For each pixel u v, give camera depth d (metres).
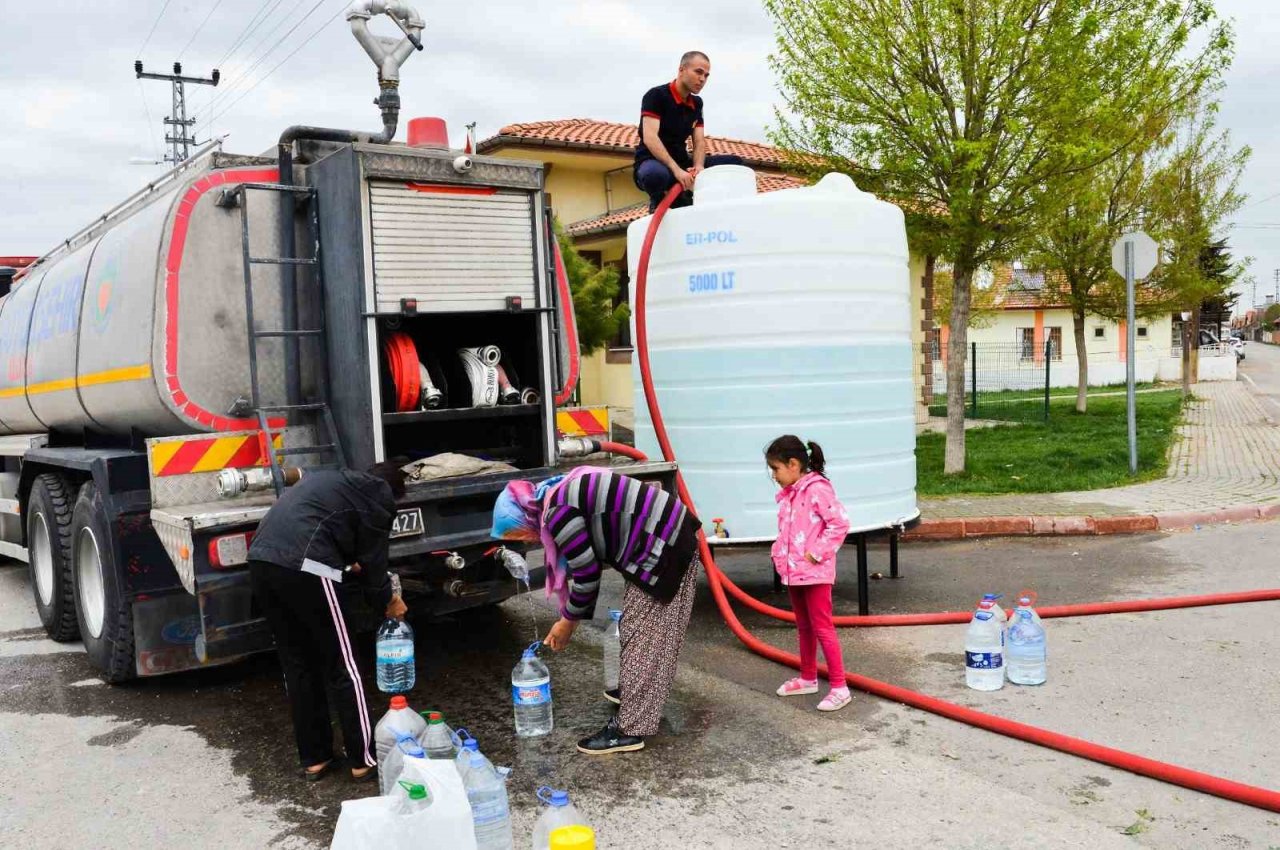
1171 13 10.27
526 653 4.80
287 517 4.20
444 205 5.57
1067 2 10.09
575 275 14.55
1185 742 4.30
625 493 4.38
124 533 5.37
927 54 10.63
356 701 4.28
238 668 6.18
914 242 11.95
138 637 5.48
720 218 6.58
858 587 6.93
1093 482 11.58
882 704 4.99
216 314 5.44
